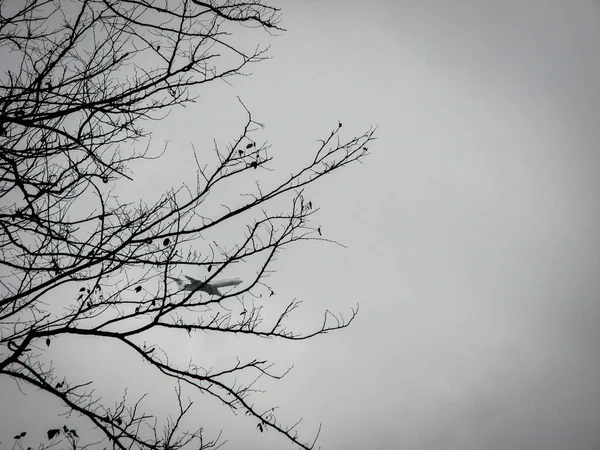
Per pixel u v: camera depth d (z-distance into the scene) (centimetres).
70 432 478
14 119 452
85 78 491
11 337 475
